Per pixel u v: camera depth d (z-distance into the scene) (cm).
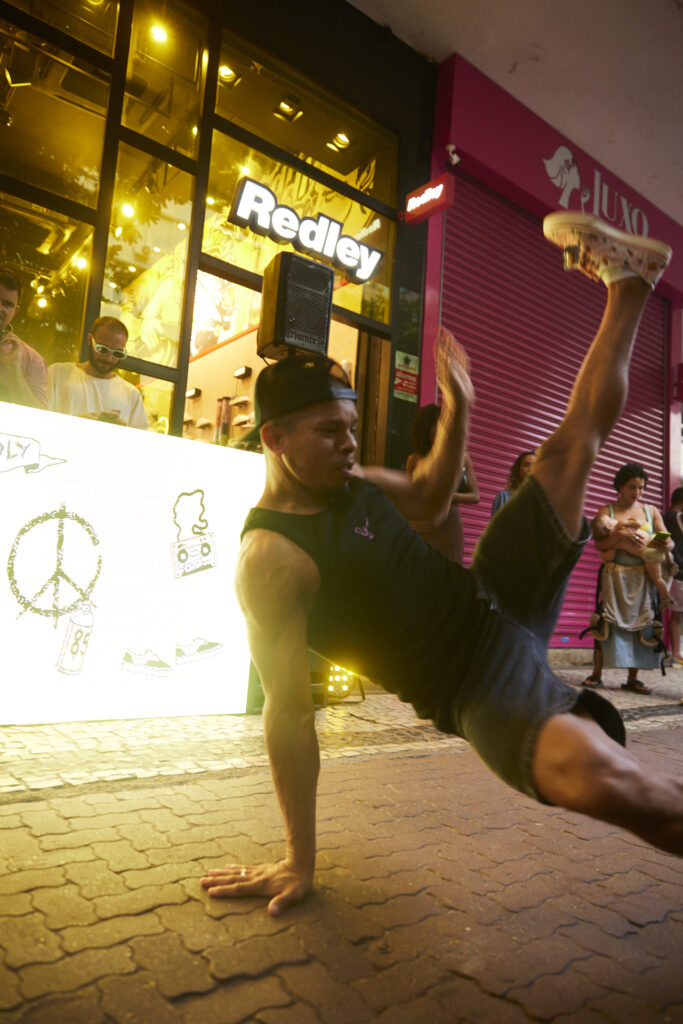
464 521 762
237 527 389
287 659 169
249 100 653
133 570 356
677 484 1074
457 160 741
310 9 659
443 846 234
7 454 324
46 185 592
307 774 180
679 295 1057
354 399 161
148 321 582
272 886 186
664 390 1071
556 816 273
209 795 261
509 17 723
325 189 682
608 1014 147
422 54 748
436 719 159
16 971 145
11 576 324
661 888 213
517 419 834
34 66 559
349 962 159
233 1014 138
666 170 952
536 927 183
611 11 746
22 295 598
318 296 349
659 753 385
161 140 587
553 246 891
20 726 332
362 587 157
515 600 159
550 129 843
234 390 880
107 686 347
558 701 138
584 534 158
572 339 911
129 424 502
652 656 612
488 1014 144
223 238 635
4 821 224
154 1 577
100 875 191
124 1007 137
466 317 782
